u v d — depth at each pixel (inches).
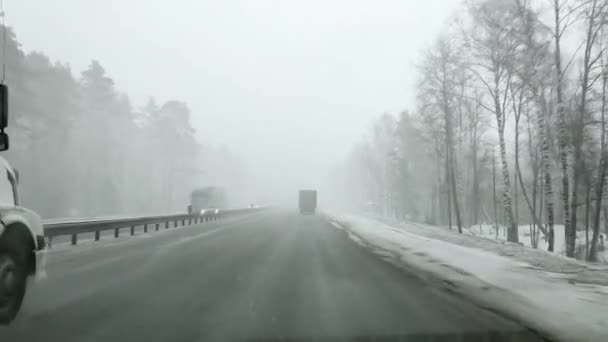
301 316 246.1
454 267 446.0
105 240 725.3
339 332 215.5
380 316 248.5
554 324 234.5
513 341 205.3
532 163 1219.9
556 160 1034.7
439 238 824.3
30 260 240.7
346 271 418.3
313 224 1312.7
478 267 445.4
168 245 650.8
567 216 745.6
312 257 525.7
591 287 337.7
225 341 198.4
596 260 823.1
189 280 358.0
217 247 625.3
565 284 350.9
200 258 500.7
